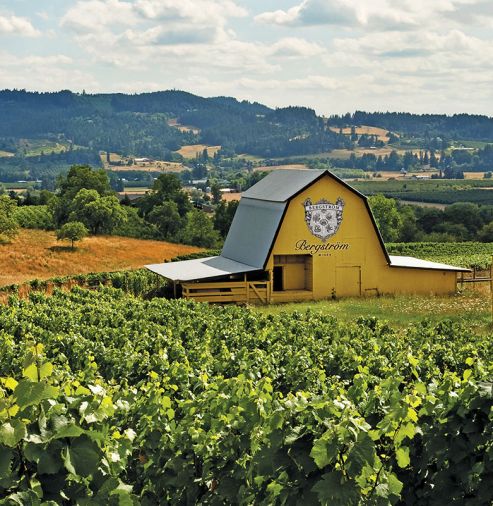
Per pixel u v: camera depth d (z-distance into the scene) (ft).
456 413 35.99
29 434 25.40
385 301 148.05
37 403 25.54
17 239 341.82
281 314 109.81
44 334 84.17
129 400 45.11
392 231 430.61
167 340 77.46
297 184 162.30
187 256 292.61
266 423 36.58
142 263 308.81
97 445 27.09
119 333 84.99
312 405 32.07
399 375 54.65
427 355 66.90
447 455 35.96
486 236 442.09
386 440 36.73
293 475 31.48
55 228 422.41
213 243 428.56
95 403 29.09
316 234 159.33
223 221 466.29
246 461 36.78
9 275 265.34
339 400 35.35
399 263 169.27
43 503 25.12
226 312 114.42
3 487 24.85
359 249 161.48
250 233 169.37
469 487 35.60
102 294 146.61
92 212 404.98
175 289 156.66
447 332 86.58
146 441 40.93
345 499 29.40
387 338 81.71
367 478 30.63
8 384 27.43
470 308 129.59
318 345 73.15
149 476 40.42
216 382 47.01
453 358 66.08
